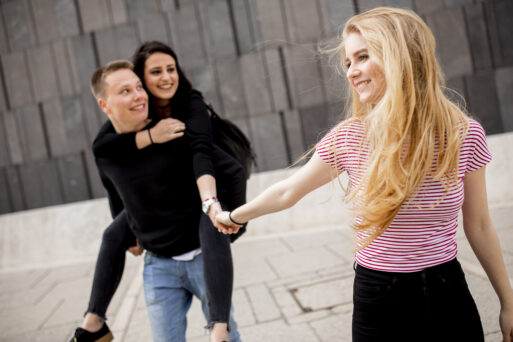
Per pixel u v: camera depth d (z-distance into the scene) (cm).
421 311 112
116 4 533
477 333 115
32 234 535
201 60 529
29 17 543
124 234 187
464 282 116
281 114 522
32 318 351
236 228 147
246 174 199
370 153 111
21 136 555
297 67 515
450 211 111
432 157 105
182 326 175
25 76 549
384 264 114
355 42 113
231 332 180
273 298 310
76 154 550
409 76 104
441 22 502
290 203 126
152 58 182
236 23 522
